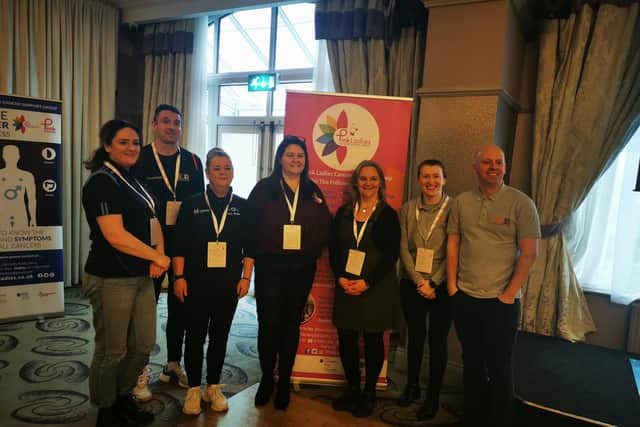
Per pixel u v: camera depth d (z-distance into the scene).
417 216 2.31
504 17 2.57
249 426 2.15
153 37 4.77
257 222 2.27
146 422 2.10
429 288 2.21
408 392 2.46
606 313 3.03
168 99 4.72
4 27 3.73
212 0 4.28
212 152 2.19
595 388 2.29
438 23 2.77
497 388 1.98
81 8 4.29
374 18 3.59
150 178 2.32
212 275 2.14
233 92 4.94
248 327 3.64
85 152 4.43
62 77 4.18
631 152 2.90
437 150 2.78
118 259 1.84
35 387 2.42
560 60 2.97
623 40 2.75
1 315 3.37
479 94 2.64
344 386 2.64
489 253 1.96
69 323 3.45
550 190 2.98
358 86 3.72
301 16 4.45
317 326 2.62
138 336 1.96
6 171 3.35
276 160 2.32
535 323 3.08
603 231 3.03
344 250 2.28
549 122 3.00
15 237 3.41
